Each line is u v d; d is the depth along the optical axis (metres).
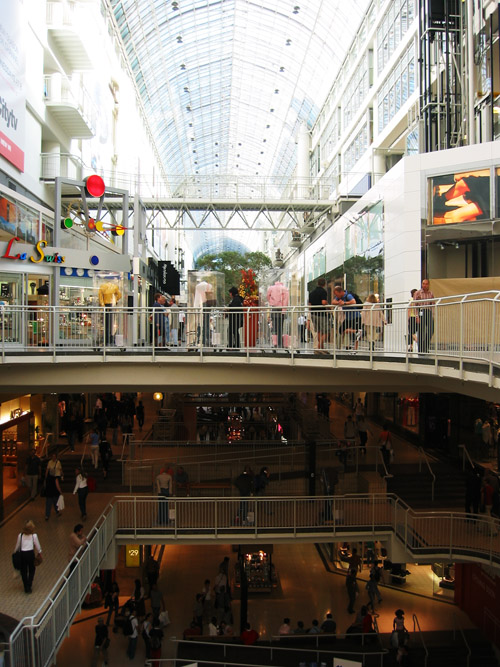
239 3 40.44
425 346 9.72
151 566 18.17
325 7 37.25
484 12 18.84
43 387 13.88
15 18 18.02
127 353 12.91
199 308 13.09
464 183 17.39
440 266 17.89
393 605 18.69
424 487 17.14
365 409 29.06
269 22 42.44
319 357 12.05
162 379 13.27
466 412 19.16
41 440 20.08
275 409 27.75
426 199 17.97
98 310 13.01
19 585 10.48
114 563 15.01
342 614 18.08
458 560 14.23
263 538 15.48
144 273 30.00
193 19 41.28
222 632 16.11
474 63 19.19
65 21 22.28
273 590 19.69
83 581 10.81
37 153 21.55
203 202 34.03
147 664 14.40
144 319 13.21
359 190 35.22
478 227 17.16
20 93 18.62
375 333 11.14
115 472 18.78
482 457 18.64
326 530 15.58
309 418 22.86
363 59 35.62
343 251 28.62
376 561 19.95
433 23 20.61
